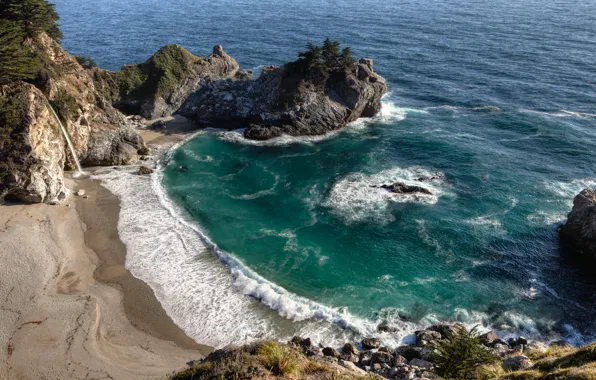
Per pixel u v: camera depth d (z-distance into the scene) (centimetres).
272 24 19688
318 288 5166
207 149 8762
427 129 9538
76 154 7550
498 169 7781
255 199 7050
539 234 6091
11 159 5975
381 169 7912
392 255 5753
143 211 6581
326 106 9425
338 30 18188
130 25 19562
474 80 12262
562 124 9462
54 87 7269
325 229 6281
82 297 4753
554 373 2395
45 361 3897
